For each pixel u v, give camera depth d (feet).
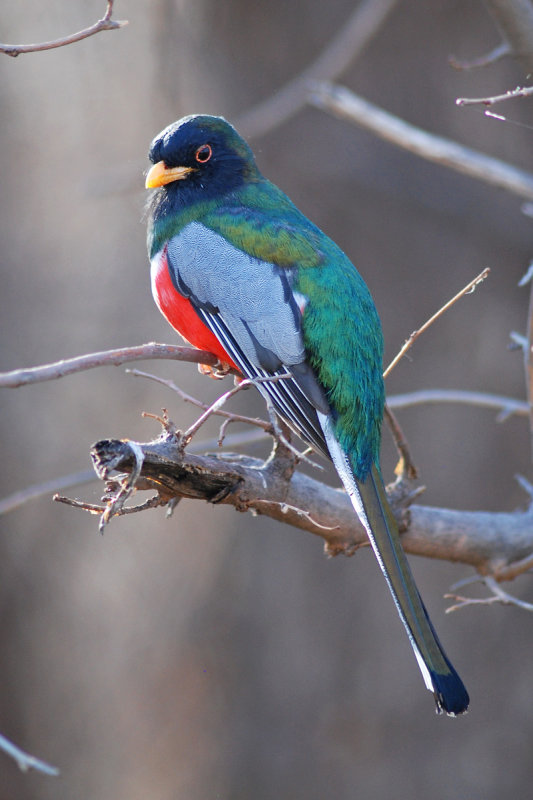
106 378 40.73
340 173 41.22
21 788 41.52
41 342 41.22
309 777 38.50
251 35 40.91
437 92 41.11
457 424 39.73
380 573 38.63
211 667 39.60
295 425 24.71
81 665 41.16
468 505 39.58
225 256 26.09
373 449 24.16
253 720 39.11
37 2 41.68
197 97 41.19
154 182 27.45
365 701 38.42
